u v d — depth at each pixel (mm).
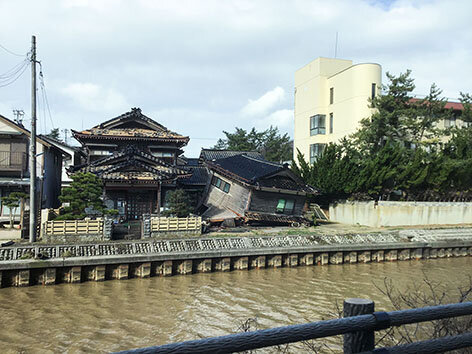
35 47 22125
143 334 12383
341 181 33094
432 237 27500
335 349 10016
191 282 18922
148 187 30906
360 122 33812
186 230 23734
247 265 21656
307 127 41875
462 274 21812
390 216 30953
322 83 40031
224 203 32375
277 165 31250
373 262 24844
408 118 32875
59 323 13242
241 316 14133
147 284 18391
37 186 28422
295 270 22031
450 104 39688
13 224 26297
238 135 56781
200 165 41969
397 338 8633
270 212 30109
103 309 14758
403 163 33062
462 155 33000
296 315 14242
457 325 5098
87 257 18375
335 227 30203
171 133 36344
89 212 28453
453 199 34406
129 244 20750
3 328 12703
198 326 13094
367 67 35438
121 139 34000
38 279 17750
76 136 33031
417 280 20125
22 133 27766
